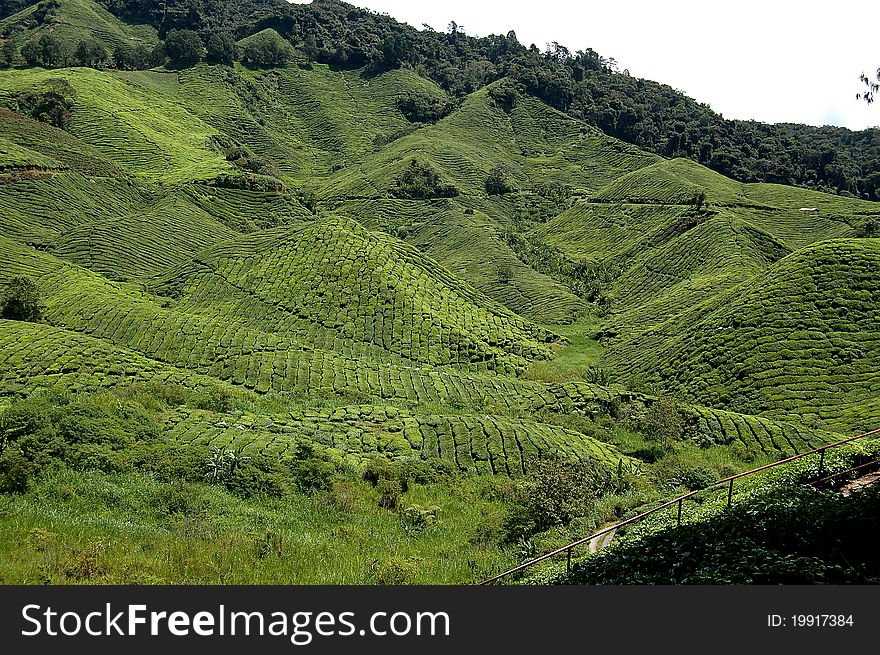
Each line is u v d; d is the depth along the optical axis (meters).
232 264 110.88
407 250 115.25
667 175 179.62
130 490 29.69
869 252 86.81
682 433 54.62
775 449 50.62
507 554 28.02
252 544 25.56
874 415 58.84
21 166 139.75
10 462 28.61
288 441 42.00
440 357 88.44
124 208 148.50
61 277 98.12
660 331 94.38
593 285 130.00
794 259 88.62
